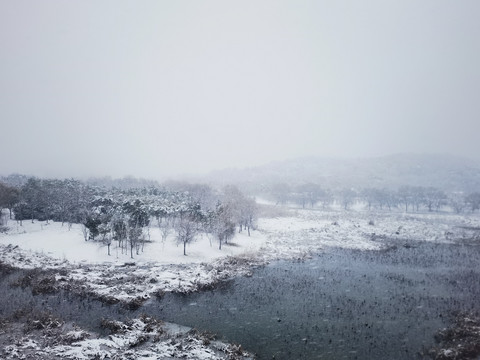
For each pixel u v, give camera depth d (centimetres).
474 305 3559
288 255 6188
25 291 3988
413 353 2572
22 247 6144
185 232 6141
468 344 2638
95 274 4681
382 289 4162
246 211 8781
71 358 2428
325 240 7781
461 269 5184
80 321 3191
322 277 4722
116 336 2820
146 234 7231
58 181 10700
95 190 10462
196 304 3681
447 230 9462
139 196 10144
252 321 3222
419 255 6219
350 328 3039
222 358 2495
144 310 3506
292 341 2800
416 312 3397
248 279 4638
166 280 4428
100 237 6838
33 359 2402
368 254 6319
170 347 2630
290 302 3725
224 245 6919
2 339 2725
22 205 8569
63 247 6228
